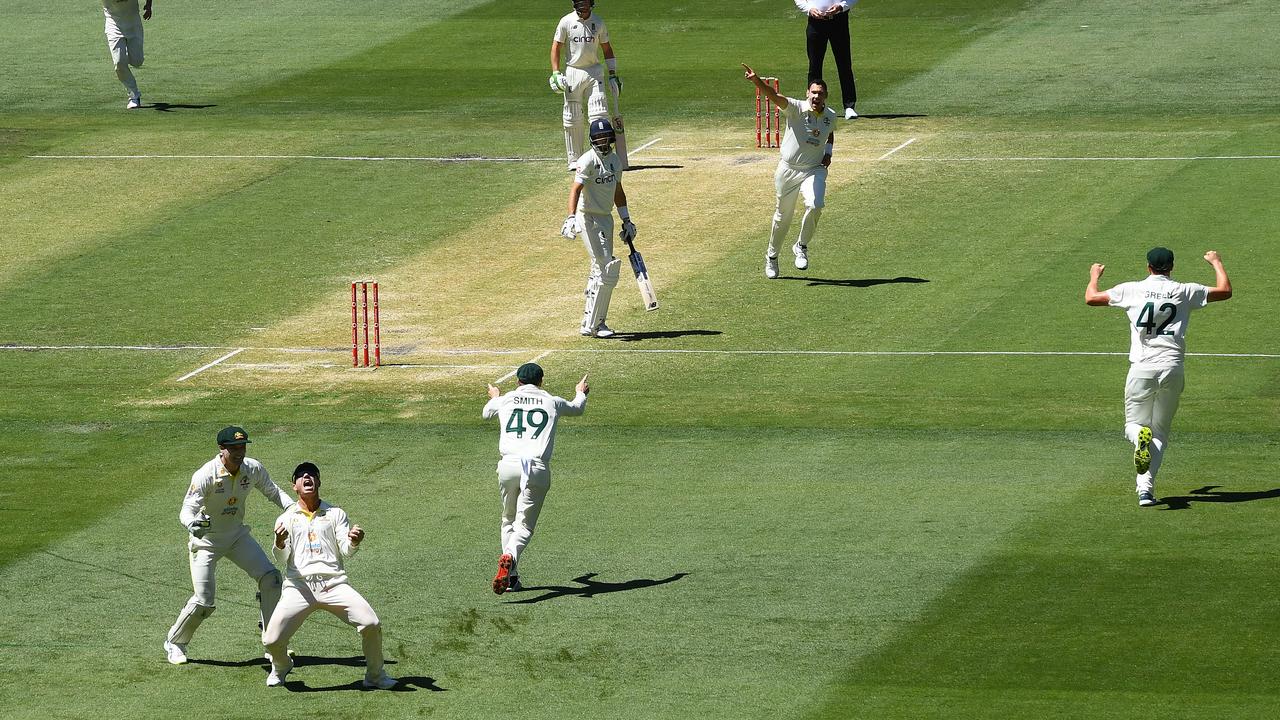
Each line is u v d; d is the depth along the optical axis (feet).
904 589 171.32
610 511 197.36
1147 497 190.60
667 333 268.21
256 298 291.79
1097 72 412.77
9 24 498.69
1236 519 186.29
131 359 264.72
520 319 277.03
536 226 323.78
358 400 242.78
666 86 417.90
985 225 311.27
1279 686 147.64
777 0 489.67
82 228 331.36
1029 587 170.60
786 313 274.98
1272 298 268.82
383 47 464.24
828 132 280.10
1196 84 397.80
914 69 423.64
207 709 150.30
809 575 175.94
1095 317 265.13
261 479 160.15
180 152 376.07
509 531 172.86
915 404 232.94
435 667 157.69
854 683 151.23
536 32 473.26
